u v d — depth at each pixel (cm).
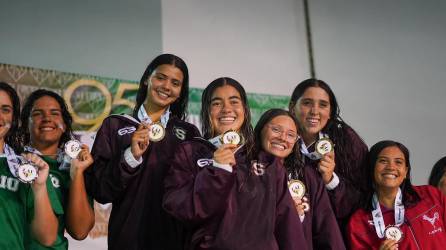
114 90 530
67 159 341
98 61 550
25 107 354
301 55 655
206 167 296
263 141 346
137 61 570
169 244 328
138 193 330
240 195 300
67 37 538
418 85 698
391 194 384
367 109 670
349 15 683
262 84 631
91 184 335
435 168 458
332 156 368
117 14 568
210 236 294
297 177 356
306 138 394
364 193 387
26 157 310
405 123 685
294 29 657
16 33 515
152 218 329
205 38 611
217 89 347
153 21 586
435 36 716
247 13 637
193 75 599
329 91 398
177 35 598
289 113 355
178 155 323
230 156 296
